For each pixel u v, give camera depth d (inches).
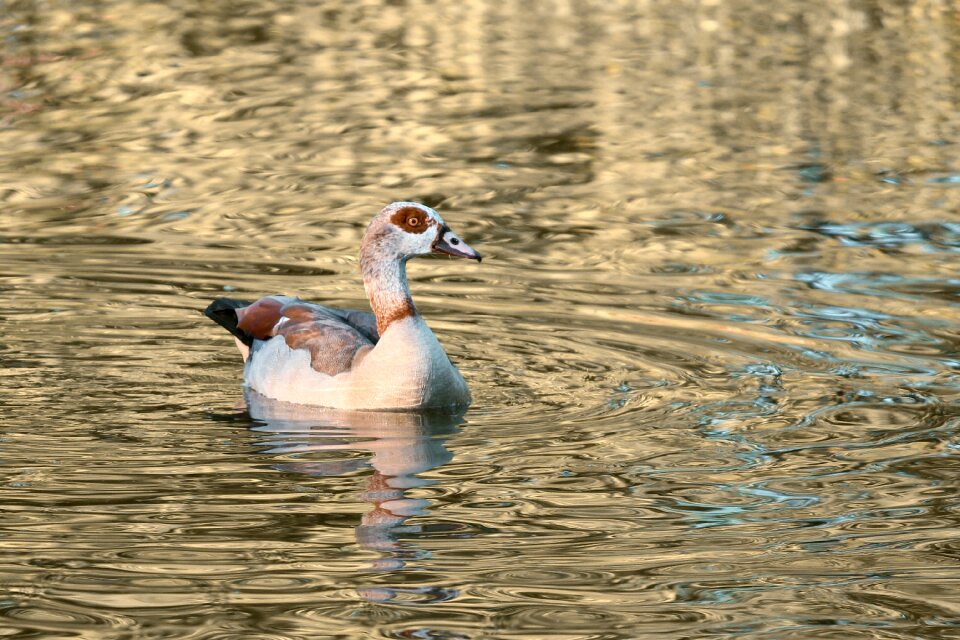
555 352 555.5
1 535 377.7
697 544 378.9
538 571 361.1
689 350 556.4
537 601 344.2
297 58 1115.9
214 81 1040.2
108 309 605.9
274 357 514.0
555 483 423.2
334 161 860.0
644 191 805.9
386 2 1346.0
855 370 530.6
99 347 557.0
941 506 405.7
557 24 1263.5
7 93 1000.9
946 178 825.5
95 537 377.7
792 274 660.1
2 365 531.2
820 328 582.2
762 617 337.1
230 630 327.3
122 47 1135.6
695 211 768.3
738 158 869.8
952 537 384.2
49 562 362.0
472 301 621.9
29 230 724.7
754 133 925.8
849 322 590.2
